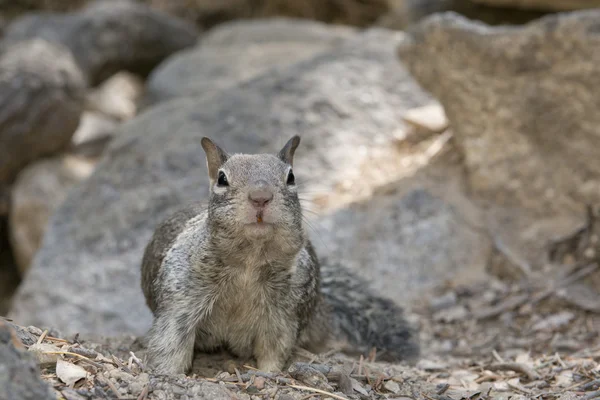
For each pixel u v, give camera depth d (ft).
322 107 50.47
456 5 69.77
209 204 22.84
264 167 22.31
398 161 47.09
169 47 83.10
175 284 23.38
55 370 19.76
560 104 39.09
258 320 24.00
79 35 77.56
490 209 41.86
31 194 59.52
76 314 40.86
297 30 76.79
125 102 80.38
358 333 30.91
